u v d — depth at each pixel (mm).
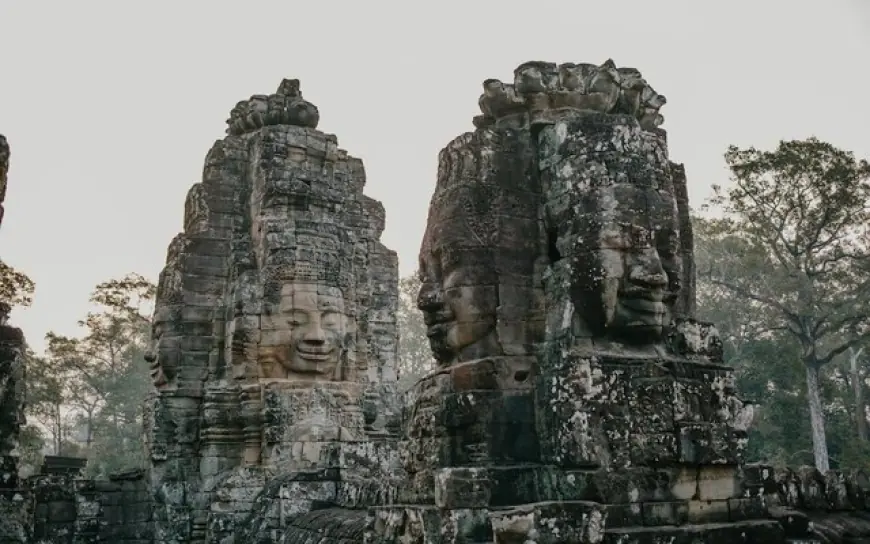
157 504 16953
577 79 10062
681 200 10828
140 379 47688
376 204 25719
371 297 24547
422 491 9328
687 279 10562
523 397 9234
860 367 37906
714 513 8805
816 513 10602
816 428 30125
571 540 7648
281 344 16719
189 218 18688
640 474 8539
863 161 30609
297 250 17031
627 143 9508
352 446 14438
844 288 32906
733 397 9297
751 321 37562
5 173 13172
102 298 42344
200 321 17906
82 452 48938
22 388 13359
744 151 31344
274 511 13945
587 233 9148
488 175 9844
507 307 9555
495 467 8719
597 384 8633
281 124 18328
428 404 9617
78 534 16703
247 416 16469
